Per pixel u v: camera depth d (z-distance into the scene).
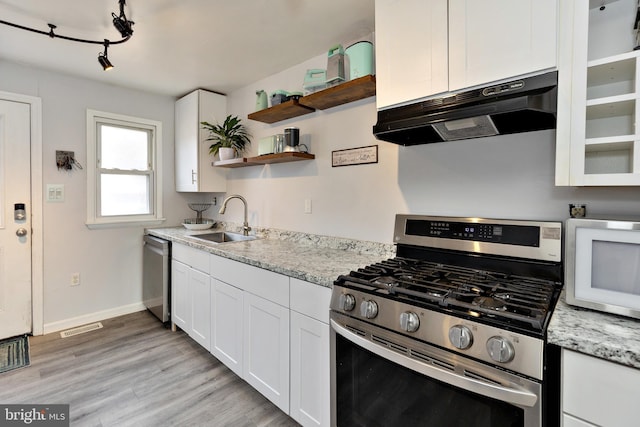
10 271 2.49
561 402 0.85
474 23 1.21
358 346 1.27
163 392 1.89
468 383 0.94
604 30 1.19
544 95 1.06
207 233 2.89
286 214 2.56
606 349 0.76
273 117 2.46
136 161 3.13
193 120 3.05
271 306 1.68
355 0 1.66
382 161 1.92
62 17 1.80
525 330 0.87
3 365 2.14
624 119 1.15
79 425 1.62
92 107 2.82
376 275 1.35
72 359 2.25
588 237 0.95
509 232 1.40
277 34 2.01
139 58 2.35
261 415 1.72
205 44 2.14
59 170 2.68
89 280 2.88
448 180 1.66
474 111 1.18
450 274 1.37
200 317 2.31
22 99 2.48
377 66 1.50
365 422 1.25
